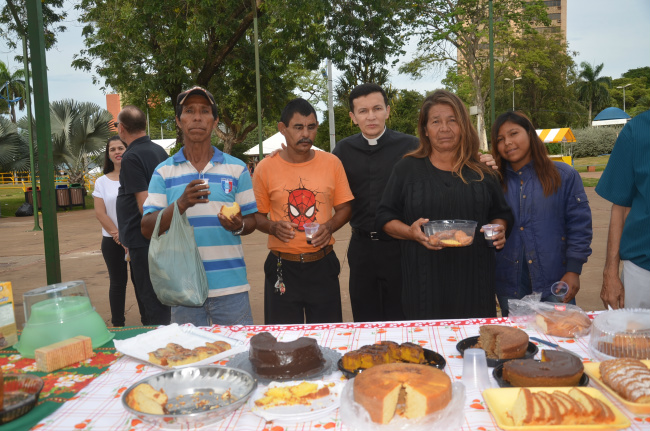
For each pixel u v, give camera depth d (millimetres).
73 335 2088
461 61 37469
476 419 1461
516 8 33469
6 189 33438
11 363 2018
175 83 15359
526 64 46812
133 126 3736
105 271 8172
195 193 2463
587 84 68312
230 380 1709
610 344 1801
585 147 46344
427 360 1832
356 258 3842
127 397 1554
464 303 2771
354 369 1770
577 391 1446
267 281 3541
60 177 24891
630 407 1445
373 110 3654
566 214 3150
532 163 3156
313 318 3504
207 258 2873
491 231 2496
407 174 2930
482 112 37031
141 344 2092
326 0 16156
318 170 3436
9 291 2285
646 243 2596
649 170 2543
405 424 1373
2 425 1475
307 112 3295
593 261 7426
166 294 2572
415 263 2811
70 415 1559
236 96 20109
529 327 2215
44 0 14016
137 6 14789
